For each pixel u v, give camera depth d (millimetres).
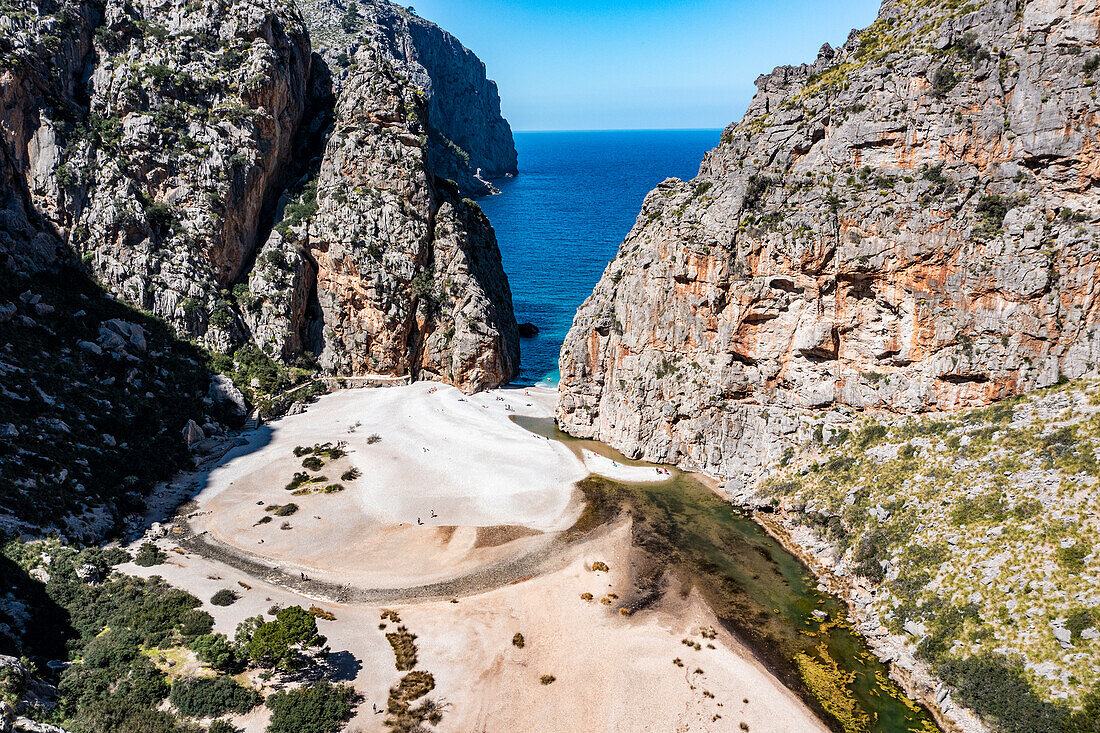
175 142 111188
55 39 106250
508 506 81375
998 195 68875
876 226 72562
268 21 119688
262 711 47656
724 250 81562
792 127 81000
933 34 72125
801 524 73625
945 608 55531
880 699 51875
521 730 48594
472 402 112938
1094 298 65000
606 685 52969
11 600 54000
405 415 105375
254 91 115438
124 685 47500
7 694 42219
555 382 126625
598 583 66625
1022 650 49469
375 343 118000
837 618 61156
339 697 49500
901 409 74812
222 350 110312
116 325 98875
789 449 81500
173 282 108500
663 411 90438
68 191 105625
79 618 55031
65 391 84938
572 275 198875
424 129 128625
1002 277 67562
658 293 89000
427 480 86938
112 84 110125
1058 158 65875
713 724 49281
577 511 80312
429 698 50938
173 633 54594
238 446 94938
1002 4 67938
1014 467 61625
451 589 66000
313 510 79500
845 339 77688
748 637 58812
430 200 121500
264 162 119250
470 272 122062
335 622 59281
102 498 74938
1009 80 67625
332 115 133875
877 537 65062
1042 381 67312
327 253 116312
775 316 80938
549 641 58188
